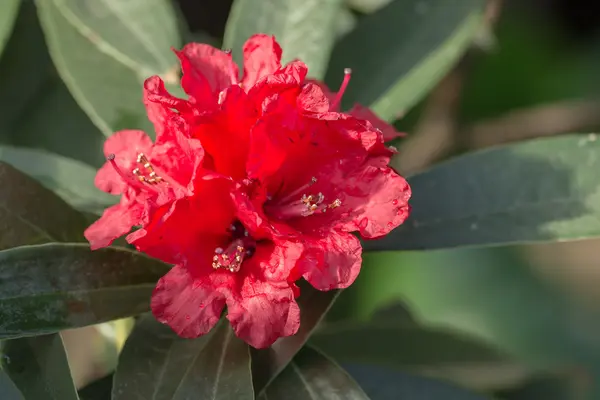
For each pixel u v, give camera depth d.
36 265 0.39
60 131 0.55
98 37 0.46
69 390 0.39
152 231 0.37
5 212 0.41
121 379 0.39
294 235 0.38
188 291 0.38
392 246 0.43
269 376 0.40
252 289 0.38
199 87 0.40
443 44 0.49
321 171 0.40
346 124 0.38
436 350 0.54
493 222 0.44
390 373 0.49
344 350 0.53
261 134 0.38
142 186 0.39
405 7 0.50
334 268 0.38
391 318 0.54
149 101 0.38
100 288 0.40
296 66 0.38
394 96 0.48
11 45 0.55
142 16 0.46
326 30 0.46
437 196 0.44
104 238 0.39
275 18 0.46
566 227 0.43
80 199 0.46
